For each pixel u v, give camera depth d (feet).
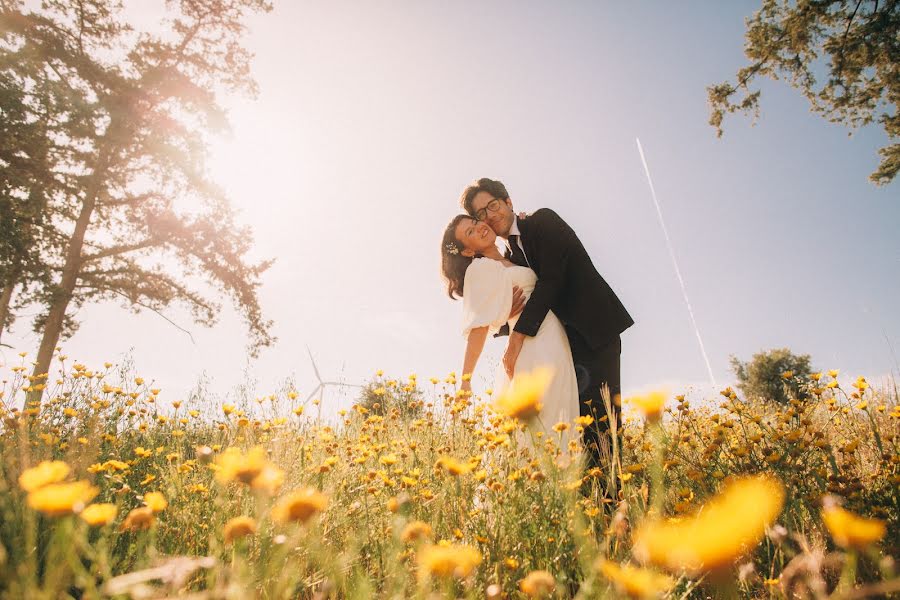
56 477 3.20
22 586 2.84
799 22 41.37
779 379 78.89
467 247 10.80
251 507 5.35
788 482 5.73
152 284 50.21
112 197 50.72
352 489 6.23
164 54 53.93
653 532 2.34
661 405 3.74
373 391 11.10
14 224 39.81
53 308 42.50
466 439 8.05
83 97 45.27
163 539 5.14
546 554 4.51
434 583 4.02
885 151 44.50
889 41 39.47
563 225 9.75
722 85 45.29
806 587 3.53
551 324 9.20
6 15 44.45
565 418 8.43
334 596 4.08
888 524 4.83
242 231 54.75
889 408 9.94
